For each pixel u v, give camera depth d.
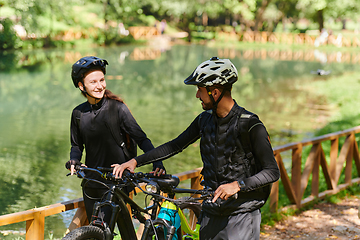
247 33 51.75
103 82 2.77
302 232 4.45
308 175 5.19
